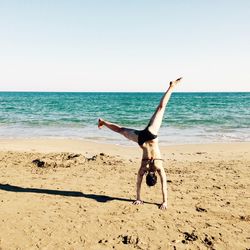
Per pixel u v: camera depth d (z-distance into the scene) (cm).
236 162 1148
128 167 1037
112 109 5469
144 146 621
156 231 526
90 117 3631
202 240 496
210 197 714
